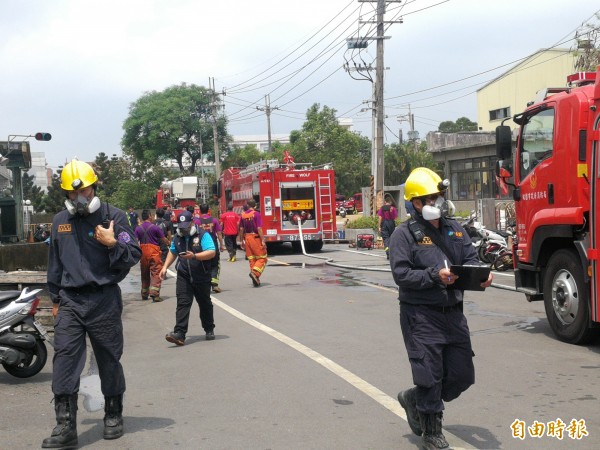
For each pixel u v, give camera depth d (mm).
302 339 9422
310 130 67812
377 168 28078
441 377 4852
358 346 8805
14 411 6480
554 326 9062
